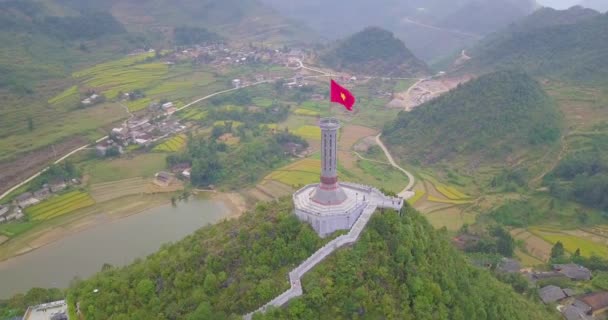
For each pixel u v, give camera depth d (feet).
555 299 384.27
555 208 575.38
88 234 556.92
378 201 322.55
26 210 606.96
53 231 562.66
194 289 284.00
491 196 613.52
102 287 318.24
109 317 289.94
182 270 296.71
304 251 285.84
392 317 258.16
